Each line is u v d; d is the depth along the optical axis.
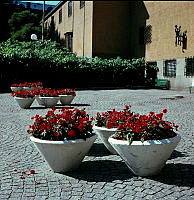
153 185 4.28
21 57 21.05
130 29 27.19
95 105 13.02
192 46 20.06
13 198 3.99
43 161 5.48
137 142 4.29
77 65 23.08
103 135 5.65
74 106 12.68
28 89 15.64
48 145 4.53
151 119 4.61
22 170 5.02
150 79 24.36
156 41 23.86
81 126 4.66
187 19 20.44
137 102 14.16
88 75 23.59
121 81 24.50
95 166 5.14
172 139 4.42
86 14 26.89
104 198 3.94
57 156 4.64
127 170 4.89
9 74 20.95
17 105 13.17
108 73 24.08
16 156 5.80
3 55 20.56
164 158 4.45
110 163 5.29
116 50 26.72
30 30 34.09
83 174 4.77
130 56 27.31
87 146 4.77
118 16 26.53
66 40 31.94
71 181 4.51
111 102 14.13
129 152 4.36
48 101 12.41
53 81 22.59
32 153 5.98
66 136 4.63
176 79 21.66
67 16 32.31
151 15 24.36
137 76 24.67
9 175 4.80
